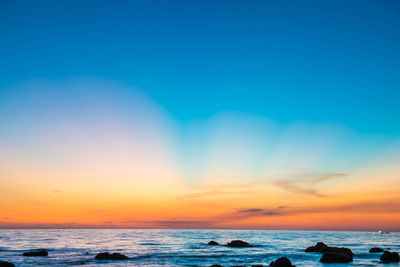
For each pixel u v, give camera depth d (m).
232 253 64.75
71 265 45.88
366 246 89.06
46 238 117.00
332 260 51.53
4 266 40.47
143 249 73.19
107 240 108.19
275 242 104.69
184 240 112.81
